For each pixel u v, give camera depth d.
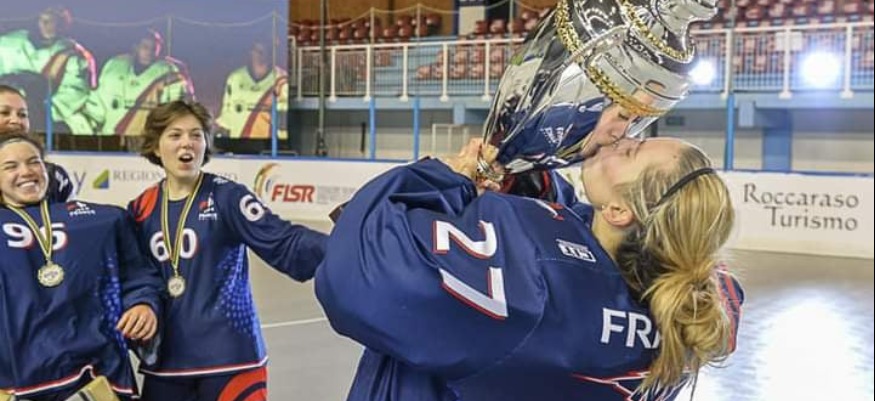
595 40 1.33
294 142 18.70
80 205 2.56
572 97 1.37
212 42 17.09
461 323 1.25
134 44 16.62
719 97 14.37
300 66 17.62
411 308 1.26
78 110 16.31
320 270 1.36
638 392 1.32
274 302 7.08
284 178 13.34
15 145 2.48
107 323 2.55
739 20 15.19
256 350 2.76
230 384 2.68
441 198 1.37
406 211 1.32
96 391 2.17
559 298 1.27
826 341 5.70
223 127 17.30
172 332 2.63
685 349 1.28
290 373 4.89
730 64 11.71
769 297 7.27
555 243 1.31
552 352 1.26
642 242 1.32
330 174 13.01
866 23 12.98
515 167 1.51
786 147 14.97
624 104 1.36
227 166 13.71
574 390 1.29
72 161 13.82
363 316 1.29
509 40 15.09
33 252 2.45
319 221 12.91
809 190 10.03
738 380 4.75
